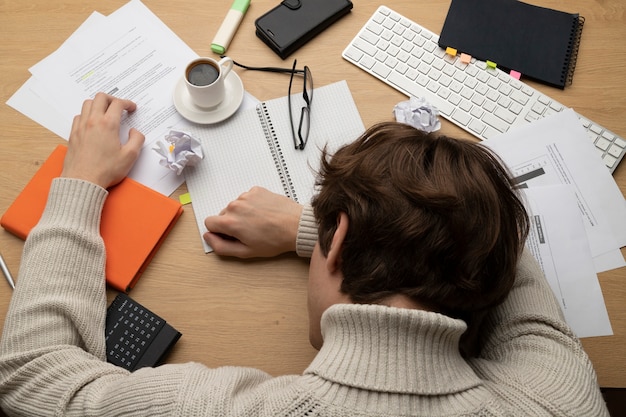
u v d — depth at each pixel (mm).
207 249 829
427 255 547
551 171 875
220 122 906
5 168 864
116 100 883
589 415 612
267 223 805
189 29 965
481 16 964
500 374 647
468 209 540
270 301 803
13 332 703
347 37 966
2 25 948
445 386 539
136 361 743
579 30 966
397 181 547
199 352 775
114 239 809
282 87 936
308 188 872
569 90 933
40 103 904
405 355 532
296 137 902
